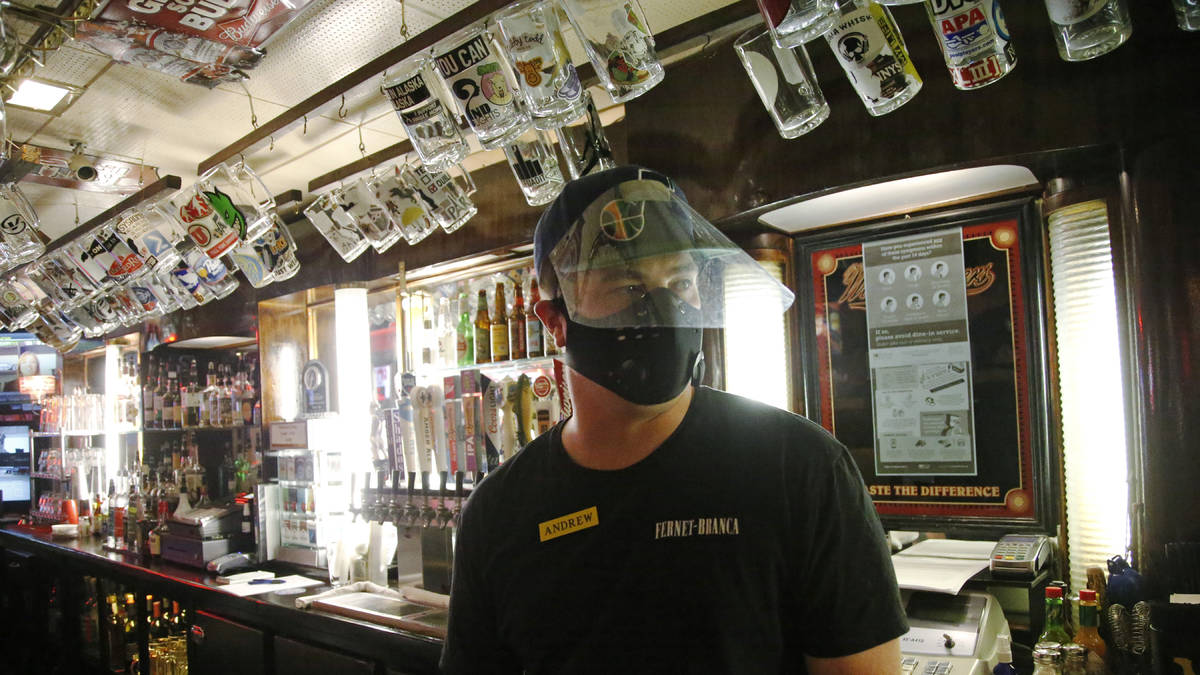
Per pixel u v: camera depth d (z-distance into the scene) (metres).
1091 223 2.00
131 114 3.05
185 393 4.95
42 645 5.39
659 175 1.17
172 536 4.23
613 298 1.08
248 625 3.38
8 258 3.14
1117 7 1.32
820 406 2.56
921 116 1.98
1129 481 1.92
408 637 2.67
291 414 4.28
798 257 2.62
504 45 1.71
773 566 1.06
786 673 1.08
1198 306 1.66
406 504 3.16
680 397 1.17
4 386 7.22
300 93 2.92
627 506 1.11
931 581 2.00
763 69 1.69
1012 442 2.24
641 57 1.61
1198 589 1.61
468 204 2.60
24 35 2.35
